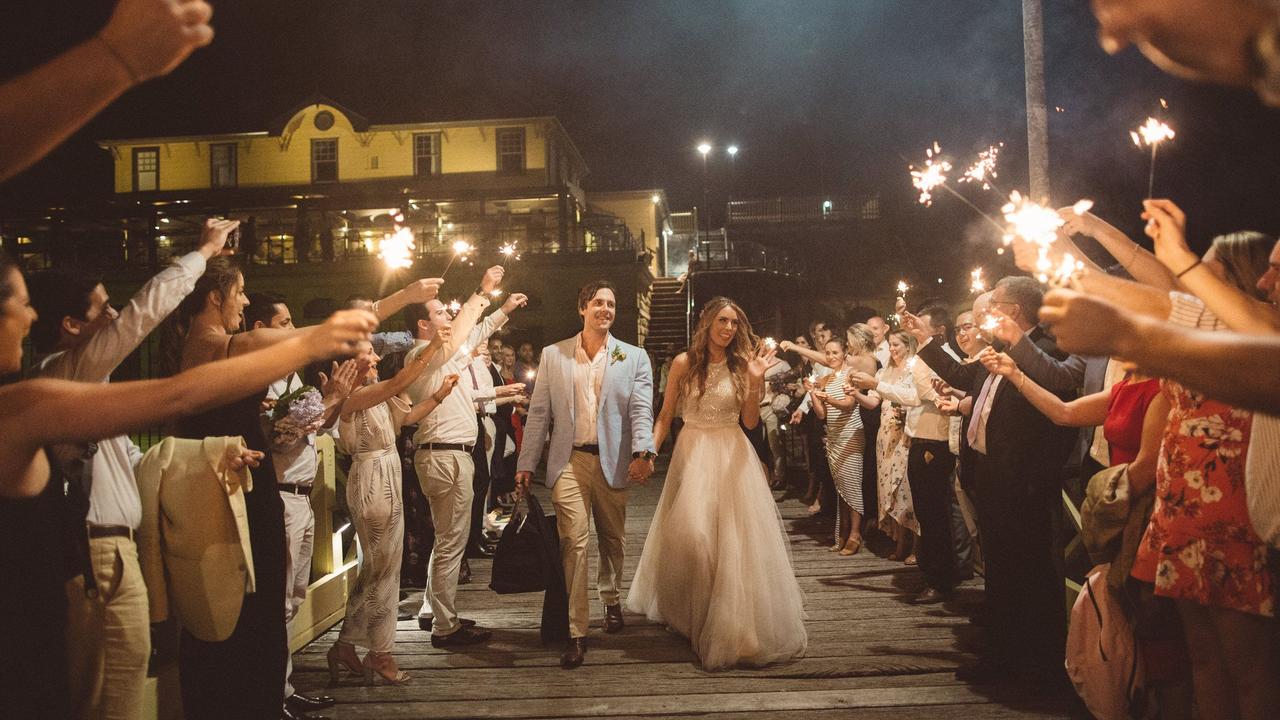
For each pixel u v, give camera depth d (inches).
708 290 1019.9
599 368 198.7
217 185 1091.3
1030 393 136.4
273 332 123.3
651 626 212.8
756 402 194.7
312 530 168.7
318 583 206.2
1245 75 39.2
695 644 187.0
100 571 108.4
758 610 181.5
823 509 373.7
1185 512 104.1
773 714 153.2
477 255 887.7
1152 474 116.8
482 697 163.9
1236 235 106.3
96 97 48.5
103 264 927.0
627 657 187.9
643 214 1299.2
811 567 277.9
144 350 396.2
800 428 410.3
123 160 1096.8
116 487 111.4
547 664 183.9
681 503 193.6
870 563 282.5
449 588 197.8
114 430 58.9
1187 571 103.4
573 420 195.5
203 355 124.1
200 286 126.8
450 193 946.1
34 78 47.4
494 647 196.5
